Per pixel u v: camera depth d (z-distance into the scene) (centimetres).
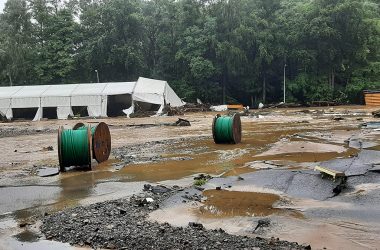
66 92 4722
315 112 3900
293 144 1595
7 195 984
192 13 6053
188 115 4325
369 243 589
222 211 767
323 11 5559
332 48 5641
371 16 6397
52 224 727
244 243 599
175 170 1195
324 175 959
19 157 1667
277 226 673
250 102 6241
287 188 908
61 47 6284
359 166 1055
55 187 1050
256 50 5847
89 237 652
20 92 4819
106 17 6066
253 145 1672
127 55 5925
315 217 712
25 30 6612
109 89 4688
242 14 5891
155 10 6644
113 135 2419
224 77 5944
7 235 688
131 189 988
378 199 792
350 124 2423
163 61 6294
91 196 941
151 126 3020
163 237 637
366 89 5641
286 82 5872
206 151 1559
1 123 4300
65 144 1227
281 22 5972
